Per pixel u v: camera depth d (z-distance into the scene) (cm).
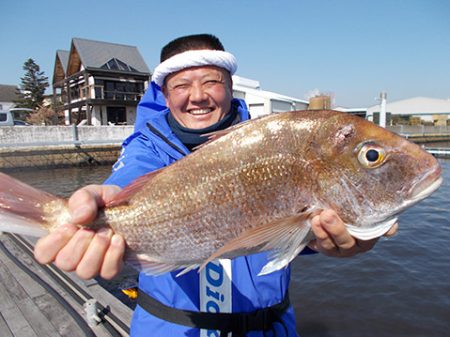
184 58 67
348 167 53
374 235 53
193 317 66
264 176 54
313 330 175
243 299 67
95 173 763
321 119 55
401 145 53
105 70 1067
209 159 55
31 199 53
